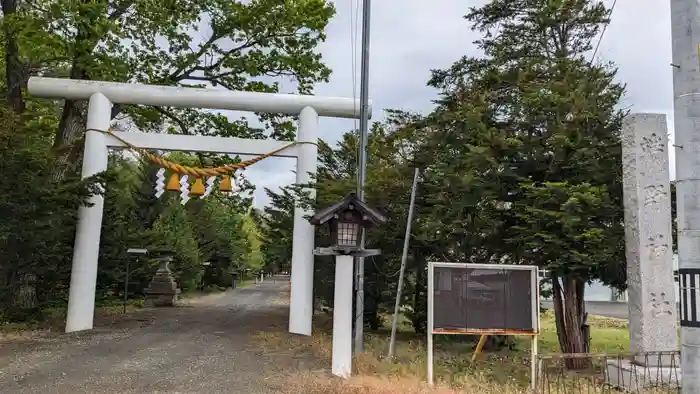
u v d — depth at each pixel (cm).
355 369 855
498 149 966
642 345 810
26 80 1502
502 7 1311
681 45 597
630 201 858
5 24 1237
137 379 773
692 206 574
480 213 1038
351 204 836
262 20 1652
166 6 1562
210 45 1675
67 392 689
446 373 837
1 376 777
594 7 1165
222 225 3591
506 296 798
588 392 737
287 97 1362
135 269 2120
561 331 1031
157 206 2527
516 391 732
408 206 1142
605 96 1020
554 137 918
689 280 570
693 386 558
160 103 1342
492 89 1127
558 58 1105
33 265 1290
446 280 796
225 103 1345
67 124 1532
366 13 1210
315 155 1358
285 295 3152
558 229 888
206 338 1196
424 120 1193
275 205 1555
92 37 1270
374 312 1452
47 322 1403
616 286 1092
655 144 854
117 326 1388
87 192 1243
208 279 3597
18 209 1109
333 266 1440
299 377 787
